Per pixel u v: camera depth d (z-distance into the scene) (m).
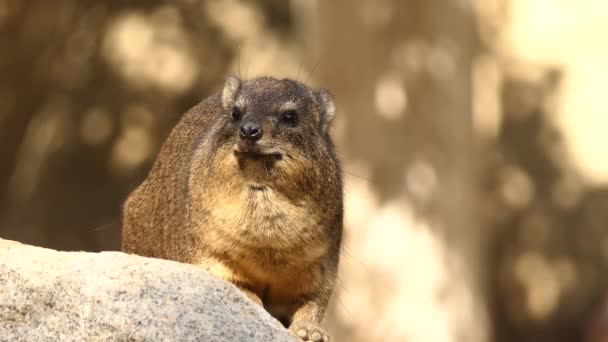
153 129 31.66
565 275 32.50
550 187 32.88
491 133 33.00
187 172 11.83
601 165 32.91
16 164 31.34
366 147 22.38
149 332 8.84
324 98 12.13
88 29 31.84
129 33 32.09
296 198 11.04
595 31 33.09
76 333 8.95
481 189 31.11
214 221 10.99
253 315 9.12
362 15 22.27
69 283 9.16
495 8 33.25
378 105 22.34
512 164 33.00
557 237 32.69
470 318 23.00
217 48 32.00
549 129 33.09
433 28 22.52
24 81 30.97
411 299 22.23
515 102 33.28
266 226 10.91
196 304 9.01
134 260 9.38
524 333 32.50
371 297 22.22
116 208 31.19
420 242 22.38
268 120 11.12
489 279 31.94
